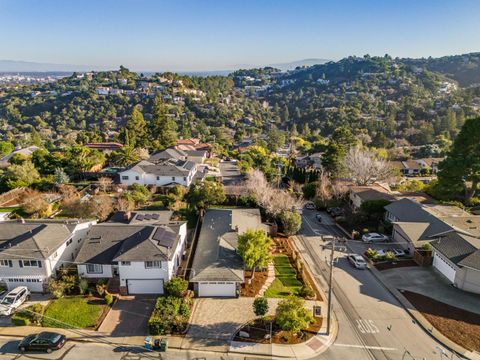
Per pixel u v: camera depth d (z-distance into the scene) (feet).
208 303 105.09
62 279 110.73
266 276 120.88
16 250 110.83
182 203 174.60
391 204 168.04
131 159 243.40
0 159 260.01
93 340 90.33
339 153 232.53
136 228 123.75
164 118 335.06
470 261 110.22
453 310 101.30
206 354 85.10
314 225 171.94
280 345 88.02
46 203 167.02
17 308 102.42
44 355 85.15
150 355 84.94
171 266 111.55
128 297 109.09
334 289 113.29
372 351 86.02
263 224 152.97
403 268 126.52
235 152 337.72
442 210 161.38
